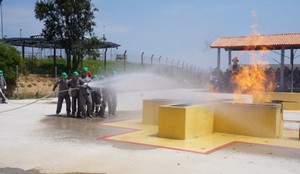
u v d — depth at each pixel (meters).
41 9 32.72
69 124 11.10
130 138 8.74
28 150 7.32
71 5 32.41
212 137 9.12
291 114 15.20
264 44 29.02
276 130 9.17
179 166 6.17
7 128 10.15
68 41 33.66
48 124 11.05
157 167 6.09
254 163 6.47
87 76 13.18
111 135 9.16
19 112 14.36
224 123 9.77
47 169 5.94
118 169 5.95
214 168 6.07
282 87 28.70
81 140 8.45
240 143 8.38
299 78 29.89
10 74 24.91
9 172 5.77
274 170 6.01
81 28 33.56
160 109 8.91
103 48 37.81
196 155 7.04
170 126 8.77
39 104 18.27
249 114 9.41
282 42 28.45
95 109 13.63
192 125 8.83
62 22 33.38
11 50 25.83
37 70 34.44
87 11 33.53
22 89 26.28
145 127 10.58
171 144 8.05
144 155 6.97
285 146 8.10
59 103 13.36
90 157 6.77
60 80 13.19
